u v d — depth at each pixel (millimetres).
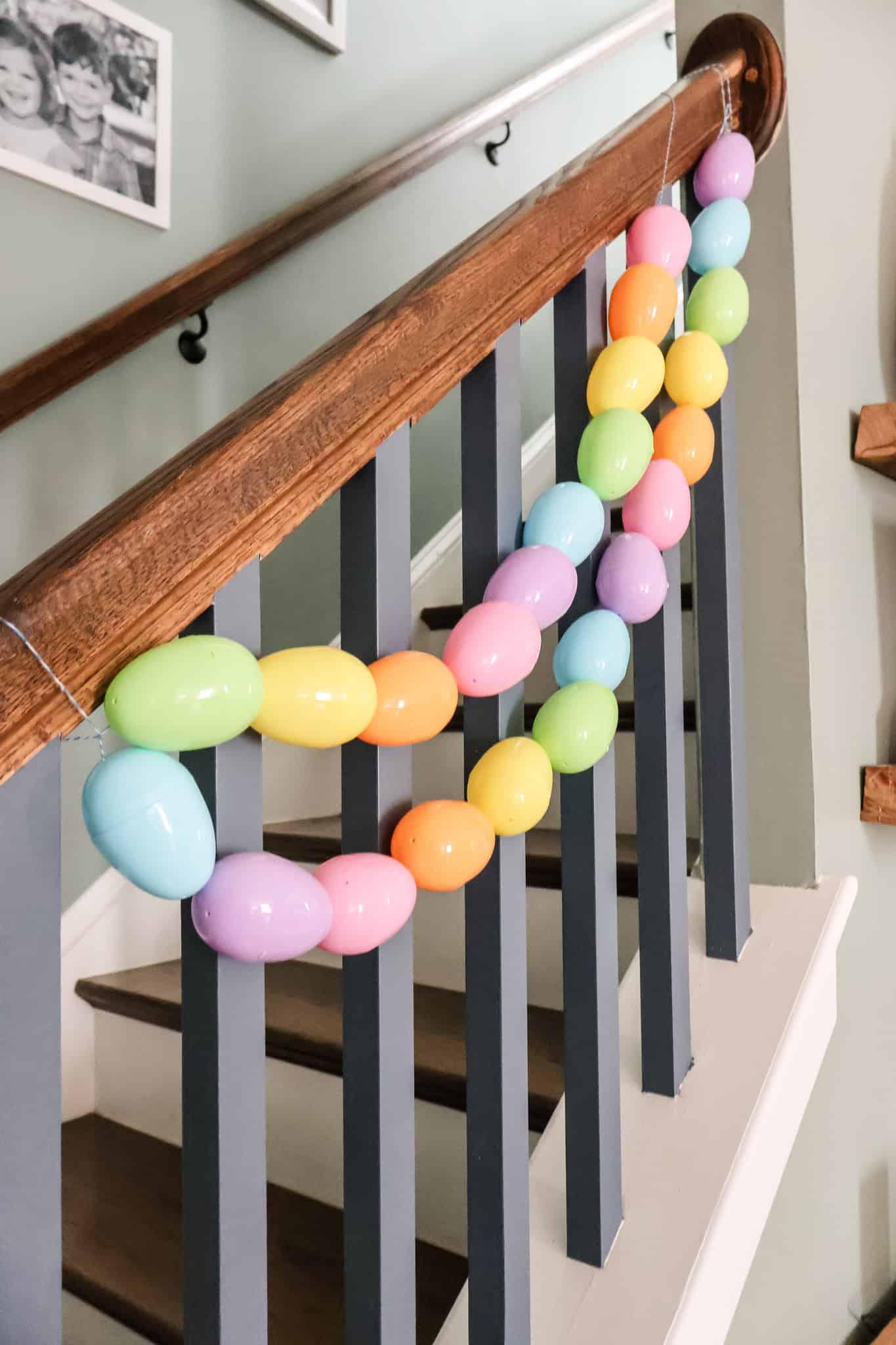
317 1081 1127
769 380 1063
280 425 542
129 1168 1222
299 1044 1129
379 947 605
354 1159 622
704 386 875
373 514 622
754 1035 899
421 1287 952
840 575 1125
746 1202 810
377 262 2004
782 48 1068
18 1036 413
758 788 1064
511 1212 706
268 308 1787
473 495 750
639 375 790
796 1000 917
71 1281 983
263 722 511
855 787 1139
